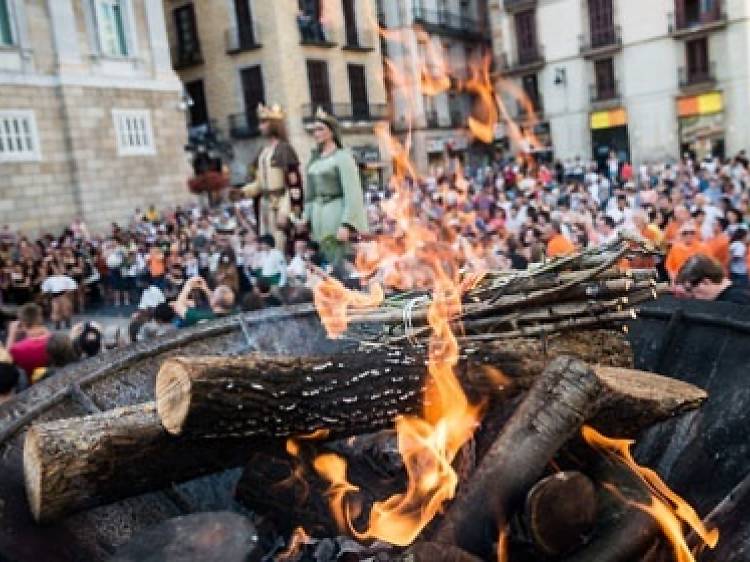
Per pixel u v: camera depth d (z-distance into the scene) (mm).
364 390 2012
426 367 2104
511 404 2180
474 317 2367
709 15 30656
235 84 29344
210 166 29750
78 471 1882
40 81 20062
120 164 21922
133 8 22266
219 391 1780
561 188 16547
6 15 19500
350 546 2070
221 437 1876
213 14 29234
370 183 21844
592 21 33188
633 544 1890
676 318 2799
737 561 1777
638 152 33250
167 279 11797
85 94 20969
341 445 2393
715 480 2246
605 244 2375
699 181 14086
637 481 2049
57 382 2617
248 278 9609
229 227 13828
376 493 2230
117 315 13328
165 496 2471
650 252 2363
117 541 2172
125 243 15734
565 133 35000
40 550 1916
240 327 3172
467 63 35781
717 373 2543
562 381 1957
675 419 2531
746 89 30516
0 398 4078
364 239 6023
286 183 7172
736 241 6895
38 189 20062
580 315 2379
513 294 2357
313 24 28938
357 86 30719
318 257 6758
